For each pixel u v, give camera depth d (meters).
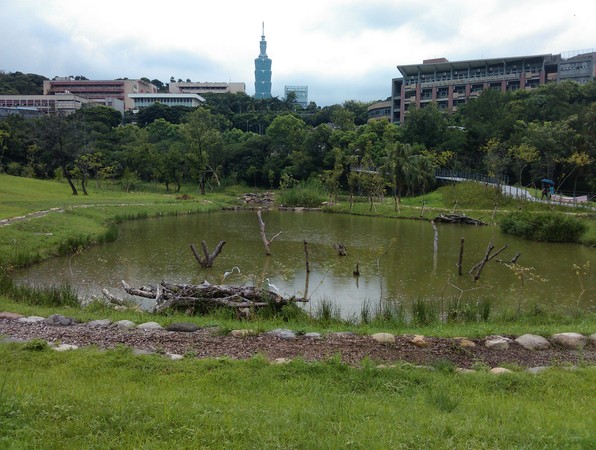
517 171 63.34
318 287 20.67
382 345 10.31
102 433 5.41
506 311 15.27
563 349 10.63
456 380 8.27
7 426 5.40
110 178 78.81
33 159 75.38
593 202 52.41
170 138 103.44
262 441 5.34
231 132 107.06
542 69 101.94
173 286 15.79
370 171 66.44
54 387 7.07
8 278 17.50
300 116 129.50
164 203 54.72
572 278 22.78
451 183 66.00
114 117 118.12
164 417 5.88
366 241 34.38
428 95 111.25
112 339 10.34
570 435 5.64
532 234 36.59
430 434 5.70
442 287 20.78
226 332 11.07
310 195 65.75
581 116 65.25
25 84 157.62
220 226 41.25
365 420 6.19
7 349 9.13
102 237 30.50
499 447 5.37
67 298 15.56
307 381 8.00
